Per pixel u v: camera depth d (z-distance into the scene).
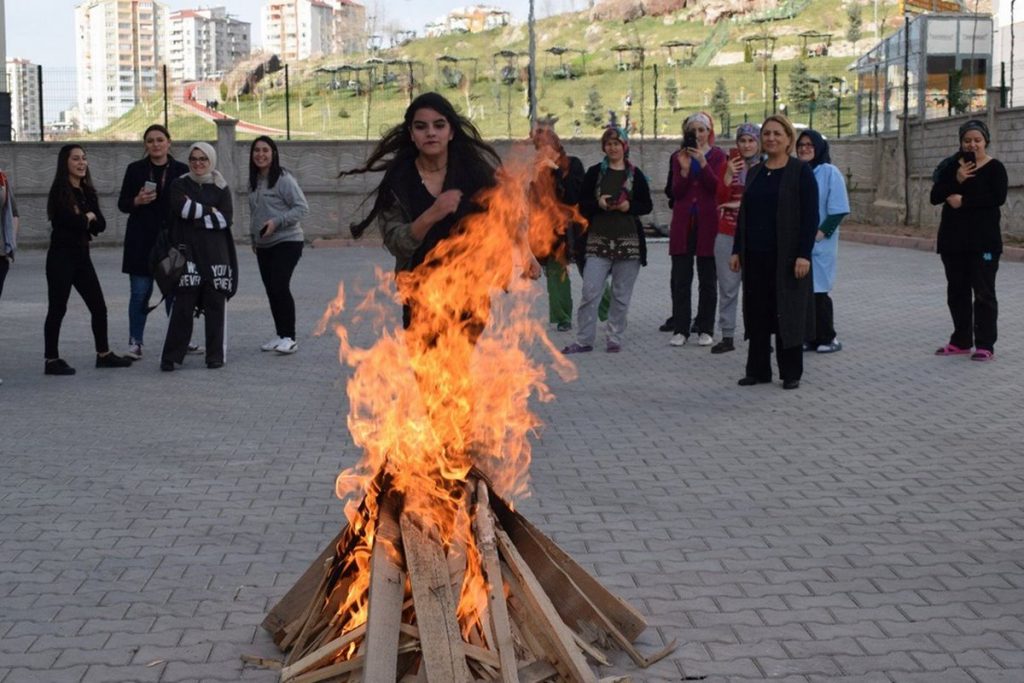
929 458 7.22
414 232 4.06
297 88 120.19
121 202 11.02
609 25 155.75
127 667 4.24
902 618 4.66
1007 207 23.59
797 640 4.45
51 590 5.03
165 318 14.09
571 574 4.39
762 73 114.19
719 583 5.07
